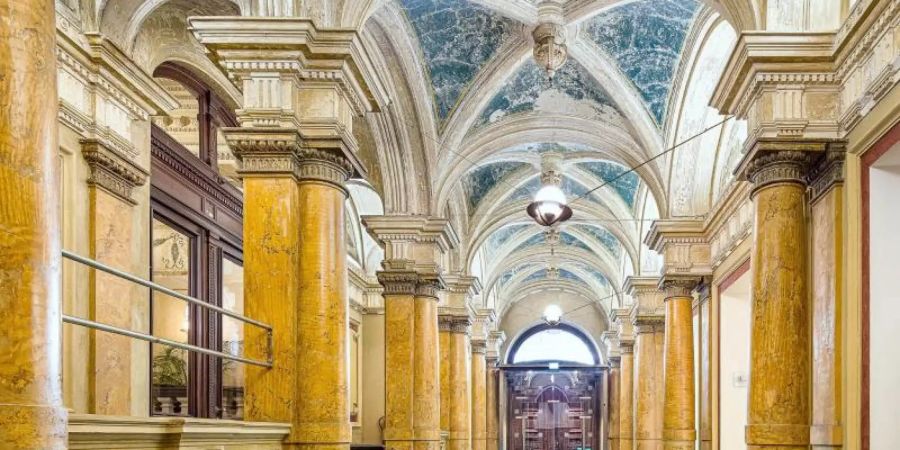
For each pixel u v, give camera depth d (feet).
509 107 47.16
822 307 23.70
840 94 23.95
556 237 65.26
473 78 44.57
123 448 13.47
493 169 59.82
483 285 80.12
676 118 43.62
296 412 23.59
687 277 44.70
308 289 23.95
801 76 23.93
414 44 41.91
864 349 22.06
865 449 21.74
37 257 10.59
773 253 24.20
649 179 46.06
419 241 45.78
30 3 10.73
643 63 43.11
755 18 25.59
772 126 23.91
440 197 46.57
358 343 68.54
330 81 24.16
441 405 58.29
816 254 24.29
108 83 26.20
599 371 104.78
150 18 30.30
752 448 23.91
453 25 41.55
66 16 24.54
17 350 10.33
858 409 22.15
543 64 38.58
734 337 41.96
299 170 24.21
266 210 23.59
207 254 36.99
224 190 38.83
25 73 10.62
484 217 61.31
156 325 32.40
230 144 23.63
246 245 23.59
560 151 55.26
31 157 10.62
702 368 47.09
